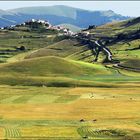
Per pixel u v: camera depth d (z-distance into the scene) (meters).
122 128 139.25
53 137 126.19
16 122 151.88
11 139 122.44
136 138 126.19
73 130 137.12
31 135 128.75
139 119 158.62
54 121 154.50
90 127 142.25
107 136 128.88
